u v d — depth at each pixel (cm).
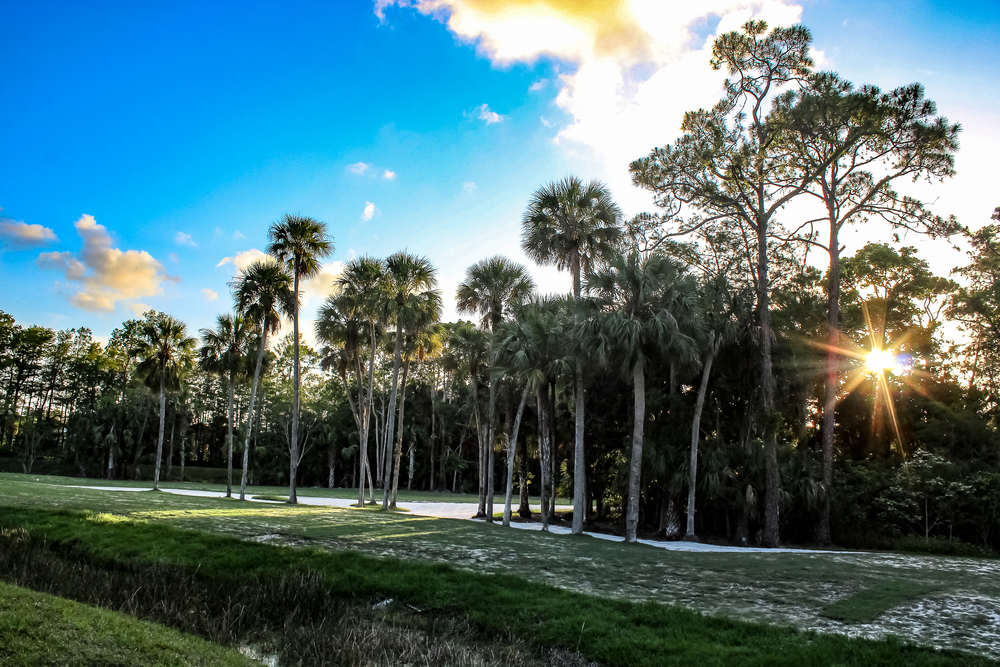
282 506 2873
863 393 3478
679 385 2998
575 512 2448
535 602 1082
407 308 3375
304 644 931
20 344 7212
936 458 2800
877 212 2997
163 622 995
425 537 1786
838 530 2733
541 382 2734
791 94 2889
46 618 747
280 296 3656
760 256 2852
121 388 7094
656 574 1387
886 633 942
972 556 2336
